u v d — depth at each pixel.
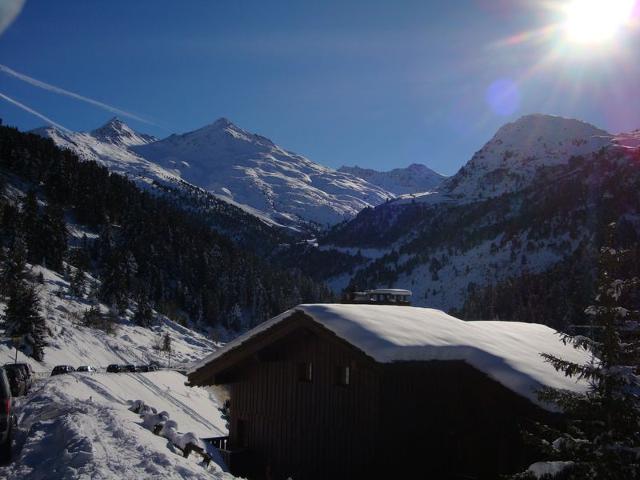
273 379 15.53
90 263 121.06
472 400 13.24
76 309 82.69
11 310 52.81
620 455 7.39
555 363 8.22
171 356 78.75
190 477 9.60
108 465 9.47
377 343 11.95
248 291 153.62
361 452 12.96
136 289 116.75
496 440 12.77
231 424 16.48
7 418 11.39
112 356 67.50
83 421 13.06
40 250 103.75
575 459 7.96
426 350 12.23
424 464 13.22
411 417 13.16
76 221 146.12
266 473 14.66
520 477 8.22
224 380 16.64
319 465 13.95
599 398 7.77
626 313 7.63
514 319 142.75
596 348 7.80
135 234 146.75
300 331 14.58
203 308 135.12
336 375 13.95
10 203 121.06
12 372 26.41
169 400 39.88
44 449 11.25
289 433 14.88
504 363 12.52
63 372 45.44
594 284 8.00
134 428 13.02
